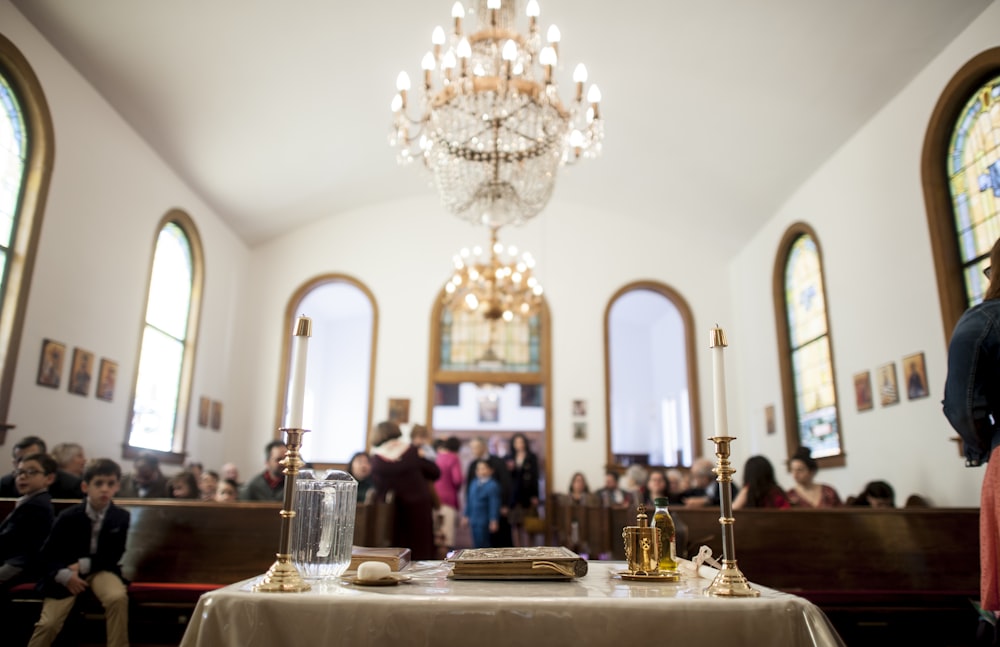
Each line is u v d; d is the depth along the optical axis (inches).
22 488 170.1
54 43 255.1
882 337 286.8
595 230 475.5
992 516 90.7
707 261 471.8
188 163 350.3
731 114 325.1
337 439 705.6
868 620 170.4
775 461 390.9
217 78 298.8
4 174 241.9
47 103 253.1
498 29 251.8
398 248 467.5
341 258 464.1
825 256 335.0
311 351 699.4
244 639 61.6
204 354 394.9
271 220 440.5
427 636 61.3
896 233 278.1
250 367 444.5
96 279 286.0
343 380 719.1
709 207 418.6
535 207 311.9
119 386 304.0
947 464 246.7
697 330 460.1
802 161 338.6
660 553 83.0
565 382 449.4
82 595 163.3
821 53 269.7
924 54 255.1
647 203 446.3
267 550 183.8
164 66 282.5
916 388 263.7
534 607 62.0
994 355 91.3
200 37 272.8
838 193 323.0
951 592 174.1
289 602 62.6
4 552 164.7
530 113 276.2
